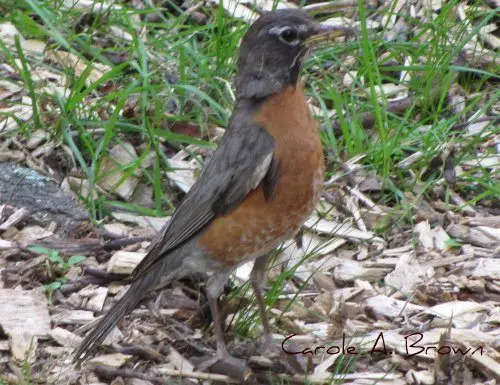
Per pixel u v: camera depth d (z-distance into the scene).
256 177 9.30
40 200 11.36
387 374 9.46
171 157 12.39
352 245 11.30
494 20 14.29
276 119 9.39
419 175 12.01
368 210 11.60
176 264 9.72
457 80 13.62
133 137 12.53
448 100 13.12
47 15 13.16
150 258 9.47
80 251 10.95
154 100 12.41
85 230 11.23
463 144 12.54
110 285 10.62
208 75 12.67
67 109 12.06
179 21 13.65
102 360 9.58
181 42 12.98
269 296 10.14
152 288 9.67
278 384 9.48
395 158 12.32
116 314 9.44
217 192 9.41
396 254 11.12
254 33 9.49
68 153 12.09
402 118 12.79
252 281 9.88
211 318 10.27
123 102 11.76
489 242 11.23
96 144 12.16
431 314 10.21
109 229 11.39
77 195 11.75
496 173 12.06
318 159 9.48
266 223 9.45
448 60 12.95
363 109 12.80
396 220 11.55
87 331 9.95
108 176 12.00
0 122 12.39
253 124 9.44
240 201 9.39
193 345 9.95
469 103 13.13
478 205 11.95
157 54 13.24
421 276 10.74
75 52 12.96
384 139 11.92
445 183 12.02
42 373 9.38
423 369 9.52
